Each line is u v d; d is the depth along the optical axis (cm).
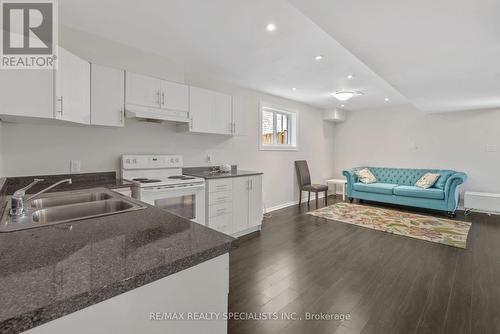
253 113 457
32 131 226
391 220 427
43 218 139
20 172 221
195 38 251
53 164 238
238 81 395
